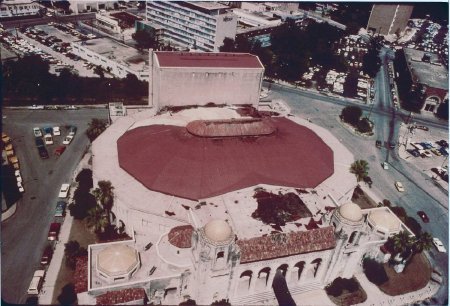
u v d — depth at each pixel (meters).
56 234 99.62
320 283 95.31
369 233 99.00
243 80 143.50
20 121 147.38
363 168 115.44
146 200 96.69
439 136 176.50
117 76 189.50
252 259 81.62
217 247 75.12
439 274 103.06
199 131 110.31
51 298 84.69
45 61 181.25
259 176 104.94
